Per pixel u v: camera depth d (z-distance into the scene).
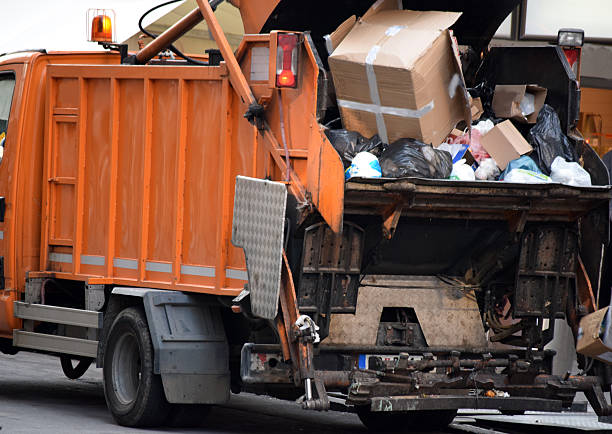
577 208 15.48
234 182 15.67
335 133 14.80
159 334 15.95
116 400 16.86
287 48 14.30
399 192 13.96
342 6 16.14
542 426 18.55
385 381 14.71
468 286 16.34
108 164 17.84
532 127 16.17
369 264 15.41
